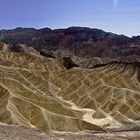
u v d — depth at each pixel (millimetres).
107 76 140125
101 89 122688
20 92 95312
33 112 81000
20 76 114562
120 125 94875
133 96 115625
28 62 191375
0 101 82688
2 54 197875
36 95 95312
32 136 49750
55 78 140875
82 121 81750
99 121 98125
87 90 123625
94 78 138375
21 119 77188
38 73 143750
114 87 121625
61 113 89188
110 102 111938
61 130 77312
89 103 112938
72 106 110125
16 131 52531
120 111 106312
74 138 53531
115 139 59406
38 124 77688
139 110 108500
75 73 144625
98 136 61781
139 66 148375
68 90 126375
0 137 45750
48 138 49656
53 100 93562
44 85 126562
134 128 92875
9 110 77312
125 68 148500
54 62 191000
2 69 117500
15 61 190000
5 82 100000
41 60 194625
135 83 137500
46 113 81375
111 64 153375
